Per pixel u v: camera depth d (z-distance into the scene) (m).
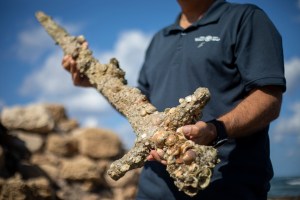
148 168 0.79
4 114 1.89
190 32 0.78
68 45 0.88
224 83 0.72
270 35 0.70
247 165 0.70
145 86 0.90
